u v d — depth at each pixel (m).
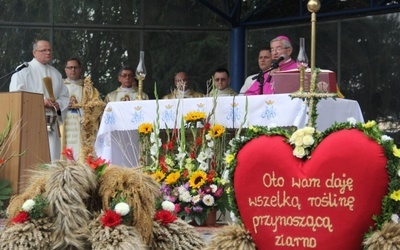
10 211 4.18
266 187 4.35
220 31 14.00
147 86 14.02
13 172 8.40
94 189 4.11
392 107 12.75
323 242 4.22
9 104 8.59
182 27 14.03
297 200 4.27
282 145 4.34
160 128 7.49
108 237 3.91
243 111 7.06
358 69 13.04
